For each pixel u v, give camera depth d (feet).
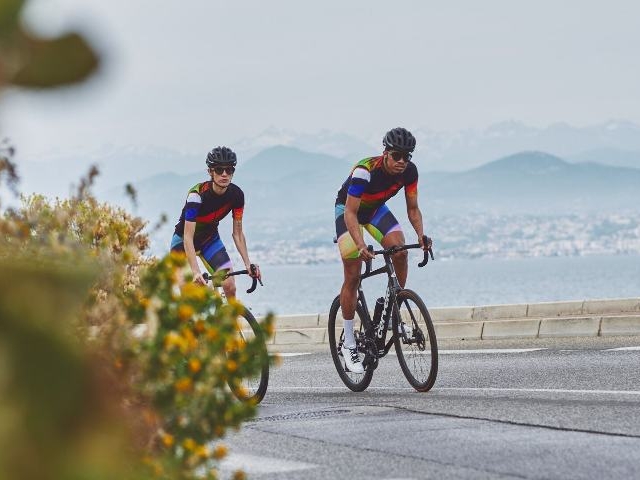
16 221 23.27
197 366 24.93
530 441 37.06
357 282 57.41
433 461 34.09
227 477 32.99
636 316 80.48
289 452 37.09
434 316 99.25
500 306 96.37
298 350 89.15
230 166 60.03
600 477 30.78
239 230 62.08
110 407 7.89
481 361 68.59
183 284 26.89
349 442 38.45
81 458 7.61
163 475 22.52
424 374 53.72
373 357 56.49
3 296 7.93
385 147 55.67
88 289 8.55
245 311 53.16
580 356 67.31
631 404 45.42
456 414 44.32
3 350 7.64
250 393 53.57
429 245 54.95
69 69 7.14
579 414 42.86
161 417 23.88
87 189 29.12
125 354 23.85
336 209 58.49
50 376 7.66
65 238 22.31
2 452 7.41
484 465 33.04
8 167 20.92
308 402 52.75
